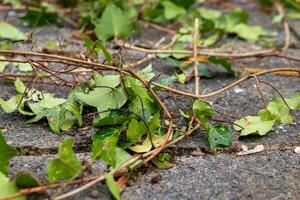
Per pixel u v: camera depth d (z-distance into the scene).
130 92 0.80
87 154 0.76
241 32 1.16
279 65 1.04
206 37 1.15
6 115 0.84
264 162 0.76
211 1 1.38
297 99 0.85
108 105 0.80
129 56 1.05
